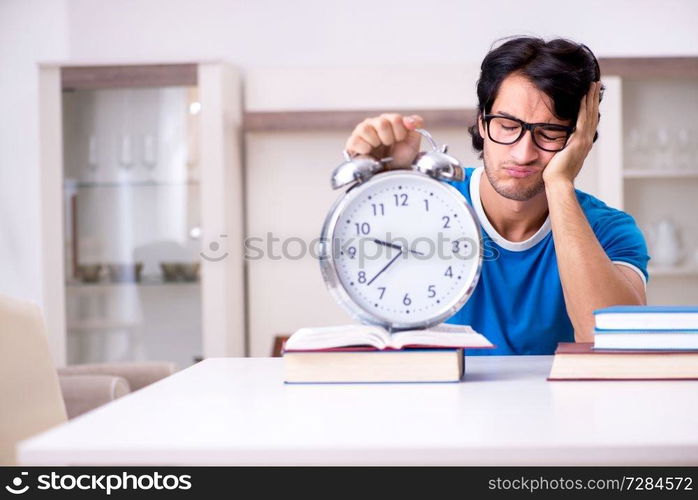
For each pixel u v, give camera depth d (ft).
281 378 4.28
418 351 4.00
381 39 14.08
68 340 13.30
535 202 5.57
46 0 14.23
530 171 5.14
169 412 3.40
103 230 13.24
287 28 14.12
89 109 13.17
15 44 14.25
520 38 5.14
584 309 4.83
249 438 2.92
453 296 4.24
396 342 4.01
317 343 4.03
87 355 13.32
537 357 5.05
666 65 12.92
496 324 5.75
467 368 4.53
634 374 4.03
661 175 13.07
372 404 3.50
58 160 13.15
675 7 13.96
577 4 13.99
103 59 14.17
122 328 13.28
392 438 2.89
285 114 13.46
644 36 13.98
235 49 14.14
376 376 4.01
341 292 4.21
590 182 13.10
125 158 13.20
